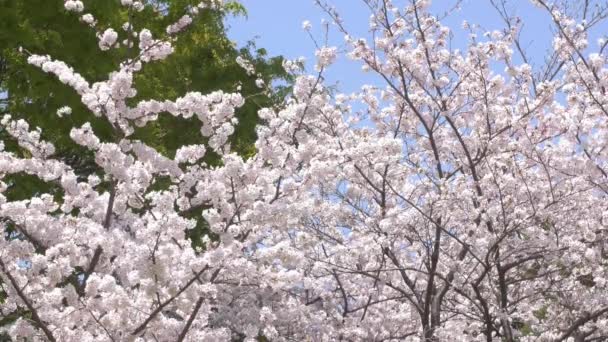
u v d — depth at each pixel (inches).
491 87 374.9
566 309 380.8
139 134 401.4
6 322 270.5
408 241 392.5
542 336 376.2
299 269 341.7
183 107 243.4
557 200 333.1
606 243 353.4
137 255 219.0
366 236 351.3
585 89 346.9
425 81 384.8
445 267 390.3
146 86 422.3
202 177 256.5
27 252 225.0
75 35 389.1
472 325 367.2
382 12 366.6
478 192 359.3
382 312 403.2
